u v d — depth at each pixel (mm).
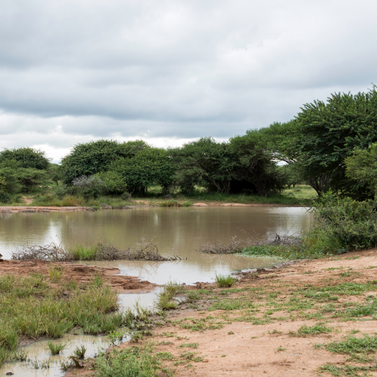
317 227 14438
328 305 5910
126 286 9078
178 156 51125
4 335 5438
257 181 51125
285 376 3400
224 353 4309
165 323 6273
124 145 56906
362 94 22375
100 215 28688
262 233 18797
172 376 3768
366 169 15336
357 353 3723
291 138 24734
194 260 12617
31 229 19766
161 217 27234
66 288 8609
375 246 11906
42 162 61000
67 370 4652
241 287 8734
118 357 4438
